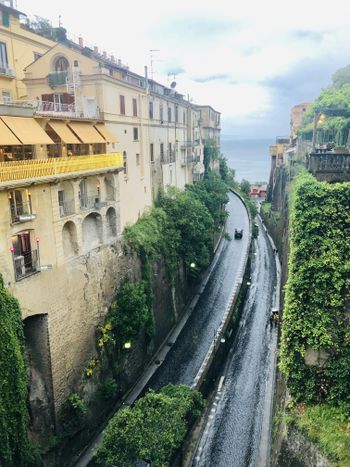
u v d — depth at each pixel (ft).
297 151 228.63
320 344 63.05
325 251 63.87
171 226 134.10
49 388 76.13
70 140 84.12
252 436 84.07
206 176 239.30
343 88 209.56
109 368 92.53
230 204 276.62
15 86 108.47
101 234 94.22
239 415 90.02
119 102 109.50
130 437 62.13
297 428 62.13
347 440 56.95
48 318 75.05
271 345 117.80
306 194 65.26
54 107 97.60
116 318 93.35
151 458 61.11
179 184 178.70
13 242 70.38
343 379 62.44
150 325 106.52
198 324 130.31
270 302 146.20
